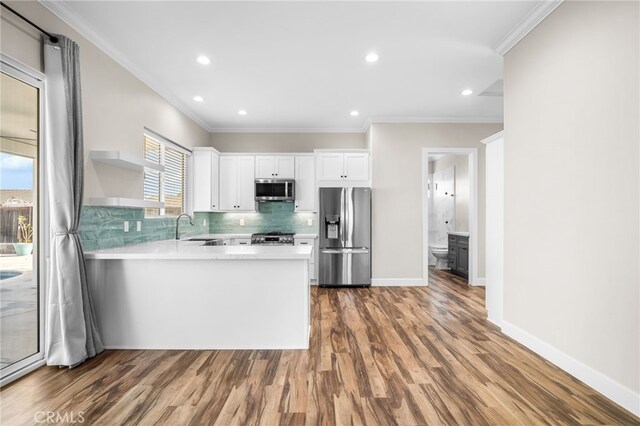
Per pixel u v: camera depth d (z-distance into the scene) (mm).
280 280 2771
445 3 2461
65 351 2346
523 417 1816
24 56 2217
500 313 3311
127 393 2047
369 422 1771
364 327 3305
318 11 2551
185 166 5059
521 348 2758
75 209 2496
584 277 2168
